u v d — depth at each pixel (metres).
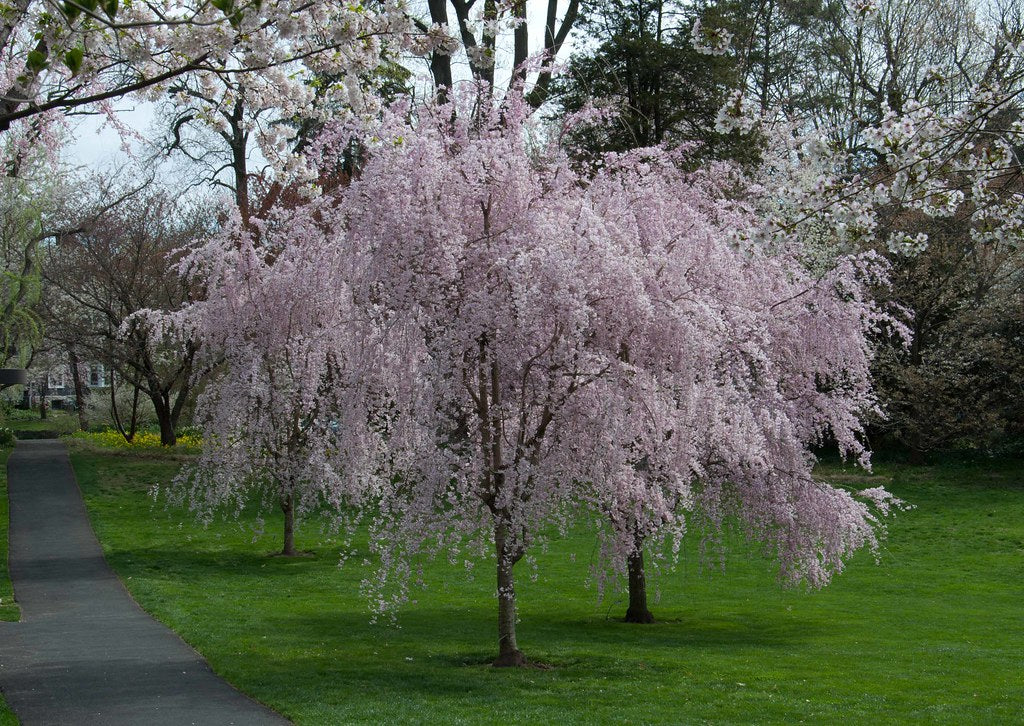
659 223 13.38
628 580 16.58
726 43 9.41
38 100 8.73
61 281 33.12
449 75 21.41
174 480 20.64
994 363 30.30
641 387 11.44
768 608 17.77
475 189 11.34
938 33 33.28
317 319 18.42
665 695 10.36
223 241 20.20
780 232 9.10
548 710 9.48
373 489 19.05
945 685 11.11
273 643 13.05
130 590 17.48
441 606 17.36
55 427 46.94
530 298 10.40
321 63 9.25
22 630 13.81
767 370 13.41
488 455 11.71
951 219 29.58
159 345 33.91
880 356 30.81
